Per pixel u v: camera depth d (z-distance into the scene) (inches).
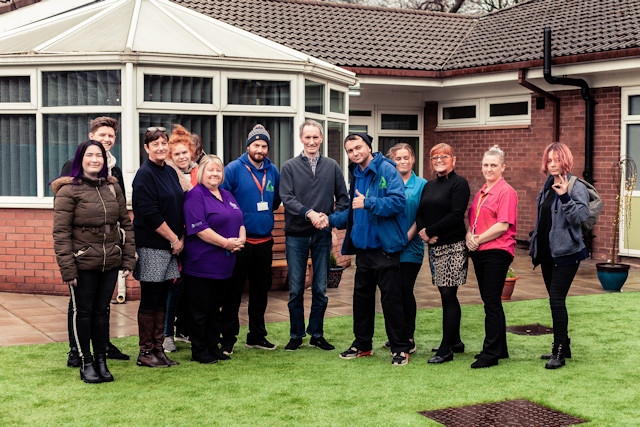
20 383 217.6
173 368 236.7
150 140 232.2
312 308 266.4
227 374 229.6
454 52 577.6
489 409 196.1
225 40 379.9
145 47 346.6
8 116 361.1
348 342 274.7
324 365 241.0
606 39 476.4
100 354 221.8
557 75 486.9
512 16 633.0
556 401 202.5
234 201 251.0
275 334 287.4
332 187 265.7
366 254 246.5
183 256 242.1
